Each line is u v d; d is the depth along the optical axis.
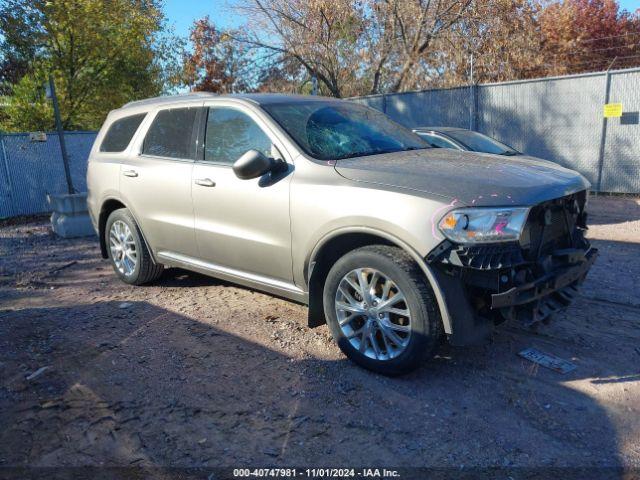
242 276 4.54
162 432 3.11
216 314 4.88
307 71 19.95
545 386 3.47
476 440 2.95
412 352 3.38
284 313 4.84
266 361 3.92
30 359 4.05
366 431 3.06
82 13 15.00
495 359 3.85
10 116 15.81
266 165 3.89
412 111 14.27
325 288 3.81
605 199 10.93
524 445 2.90
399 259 3.38
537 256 3.46
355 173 3.70
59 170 13.09
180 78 19.81
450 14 17.27
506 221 3.17
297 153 4.04
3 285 6.11
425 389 3.47
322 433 3.06
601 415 3.14
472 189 3.28
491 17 16.72
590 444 2.89
